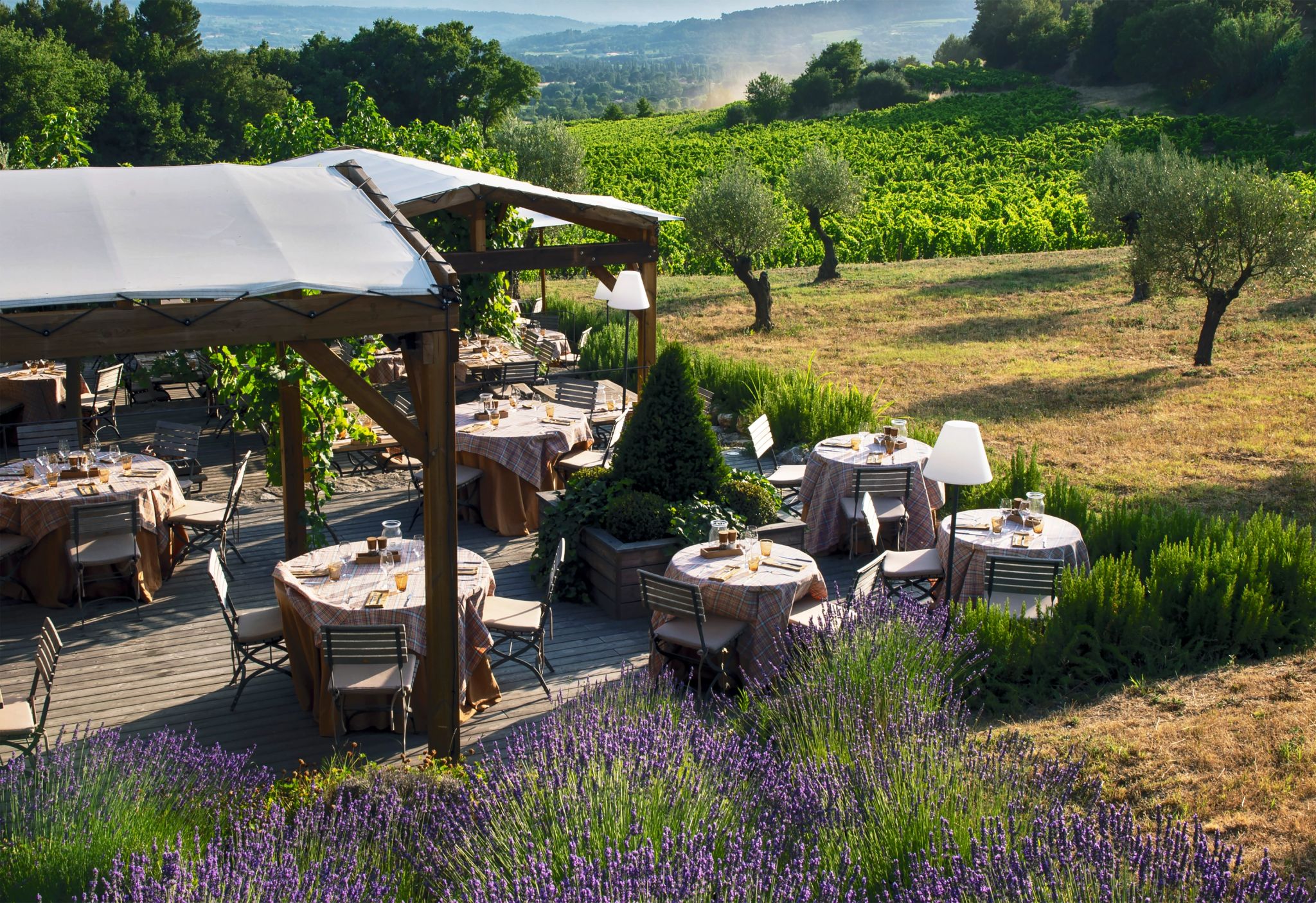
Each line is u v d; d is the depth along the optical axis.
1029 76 87.25
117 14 67.44
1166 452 13.51
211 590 8.94
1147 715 6.36
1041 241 34.56
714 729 5.00
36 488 8.62
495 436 10.33
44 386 13.17
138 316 4.93
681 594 6.63
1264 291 23.55
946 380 18.08
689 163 60.12
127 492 8.54
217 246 5.58
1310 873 4.52
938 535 8.58
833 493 9.85
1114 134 59.34
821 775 4.38
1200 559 7.91
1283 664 7.03
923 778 4.29
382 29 77.56
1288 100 61.81
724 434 14.53
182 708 6.91
